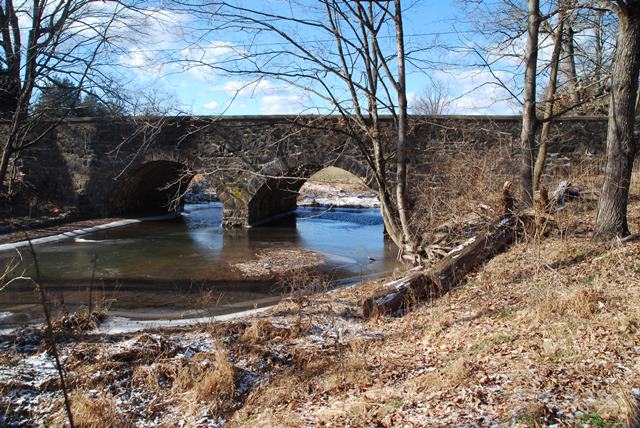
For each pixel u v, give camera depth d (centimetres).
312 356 671
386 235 2083
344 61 1001
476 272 941
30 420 537
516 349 559
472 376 513
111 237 1962
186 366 639
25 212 2138
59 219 2139
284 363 673
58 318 874
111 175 2238
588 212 1267
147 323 902
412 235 1102
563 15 1191
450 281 906
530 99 1104
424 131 1812
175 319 958
